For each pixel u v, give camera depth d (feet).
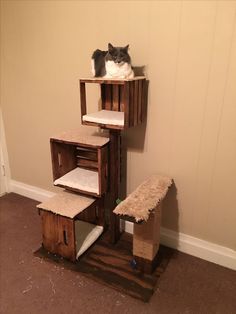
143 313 4.33
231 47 4.23
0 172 8.04
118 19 5.04
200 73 4.59
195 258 5.55
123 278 4.98
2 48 6.73
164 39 4.72
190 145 5.07
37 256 5.53
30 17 6.02
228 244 5.26
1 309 4.38
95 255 5.55
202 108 4.75
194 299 4.58
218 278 5.03
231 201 4.99
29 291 4.72
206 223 5.37
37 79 6.56
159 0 4.55
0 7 6.32
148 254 4.93
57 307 4.42
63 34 5.76
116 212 4.24
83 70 5.82
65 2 5.48
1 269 5.20
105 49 5.39
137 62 5.11
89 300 4.55
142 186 5.02
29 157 7.64
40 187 7.84
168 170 5.47
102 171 5.15
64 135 5.56
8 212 7.23
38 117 6.97
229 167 4.82
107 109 5.61
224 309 4.40
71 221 4.94
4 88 7.22
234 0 4.01
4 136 7.89
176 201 5.56
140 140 5.55
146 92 5.17
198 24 4.37
